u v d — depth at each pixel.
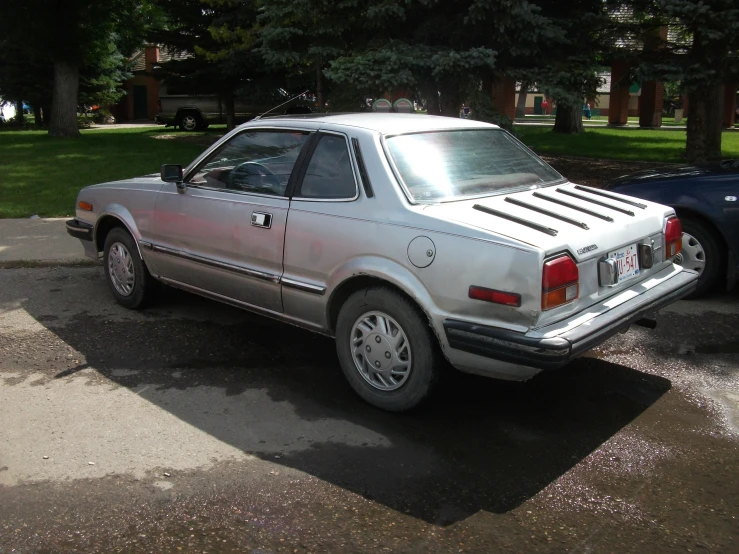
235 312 6.07
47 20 20.84
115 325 5.72
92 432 4.00
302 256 4.50
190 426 4.09
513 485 3.51
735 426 4.13
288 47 11.80
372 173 4.24
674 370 4.93
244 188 4.96
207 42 22.55
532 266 3.61
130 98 41.28
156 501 3.35
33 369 4.86
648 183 6.45
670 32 11.61
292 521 3.21
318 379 4.75
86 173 13.48
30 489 3.44
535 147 19.72
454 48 10.92
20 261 7.43
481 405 4.39
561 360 3.56
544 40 10.62
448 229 3.86
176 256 5.41
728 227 6.05
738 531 3.16
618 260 4.16
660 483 3.54
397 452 3.82
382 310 4.14
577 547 3.04
